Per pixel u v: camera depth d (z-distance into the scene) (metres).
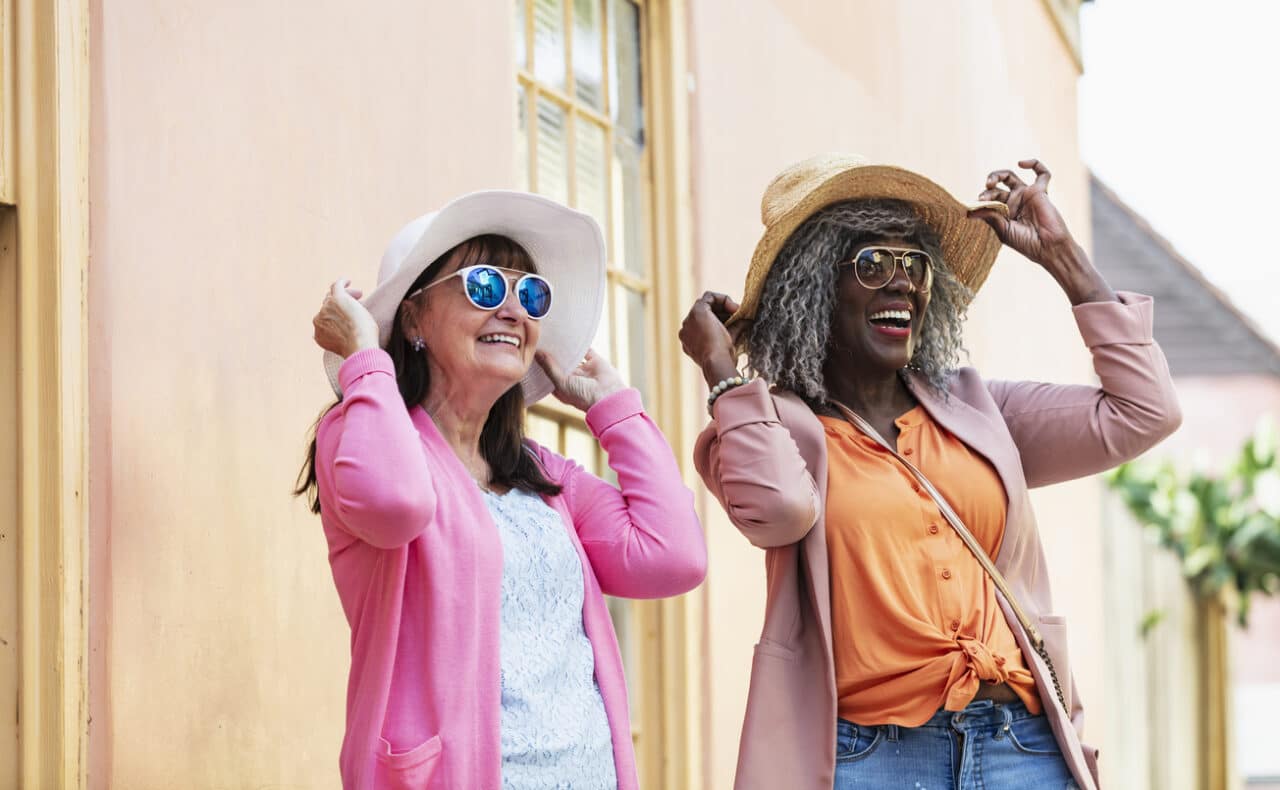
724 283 6.25
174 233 3.64
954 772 3.55
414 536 2.99
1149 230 26.11
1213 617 15.31
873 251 3.78
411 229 3.34
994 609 3.65
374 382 3.09
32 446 3.34
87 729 3.33
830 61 7.45
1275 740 23.39
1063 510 10.16
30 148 3.39
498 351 3.30
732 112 6.42
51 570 3.31
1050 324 10.40
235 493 3.75
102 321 3.43
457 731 3.00
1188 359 26.36
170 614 3.54
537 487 3.43
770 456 3.62
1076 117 12.00
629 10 5.99
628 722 3.30
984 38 9.66
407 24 4.48
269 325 3.90
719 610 5.98
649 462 3.53
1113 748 11.61
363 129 4.27
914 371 3.95
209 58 3.77
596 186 5.69
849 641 3.62
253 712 3.75
